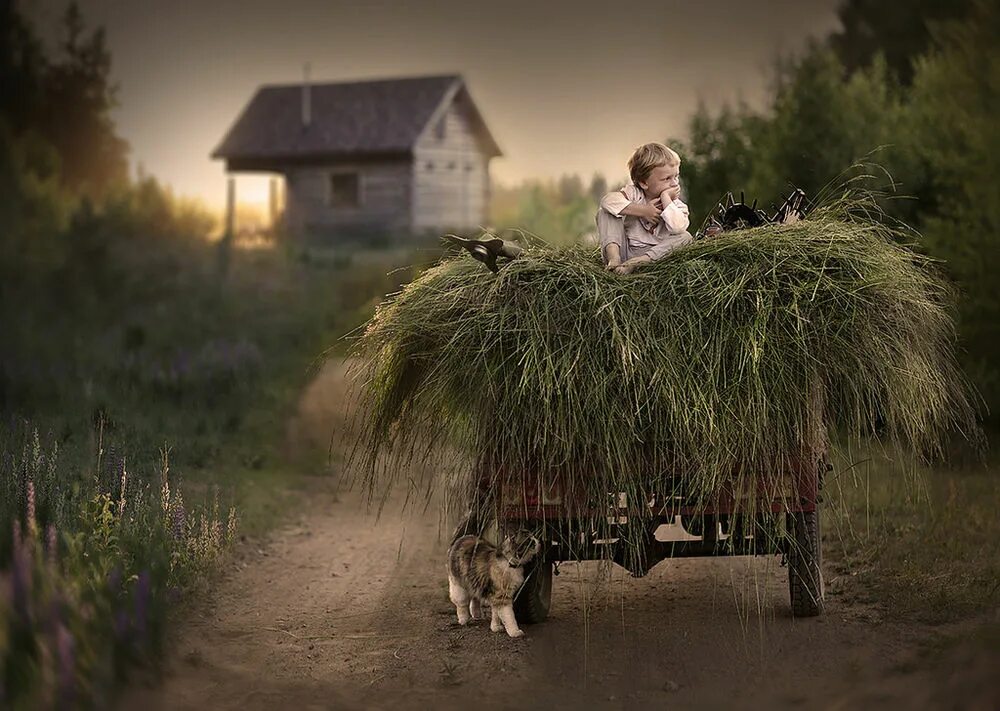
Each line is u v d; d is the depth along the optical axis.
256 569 9.62
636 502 6.79
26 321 22.64
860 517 10.25
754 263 7.09
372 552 10.35
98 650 6.23
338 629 7.88
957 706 5.73
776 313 6.84
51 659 5.71
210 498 10.51
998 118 13.57
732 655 6.96
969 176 13.87
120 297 26.80
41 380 14.68
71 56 39.44
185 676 6.66
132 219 35.50
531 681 6.67
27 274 27.31
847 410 6.96
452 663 7.04
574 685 6.57
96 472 9.01
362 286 28.00
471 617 8.03
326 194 41.19
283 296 27.94
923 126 15.37
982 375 12.83
